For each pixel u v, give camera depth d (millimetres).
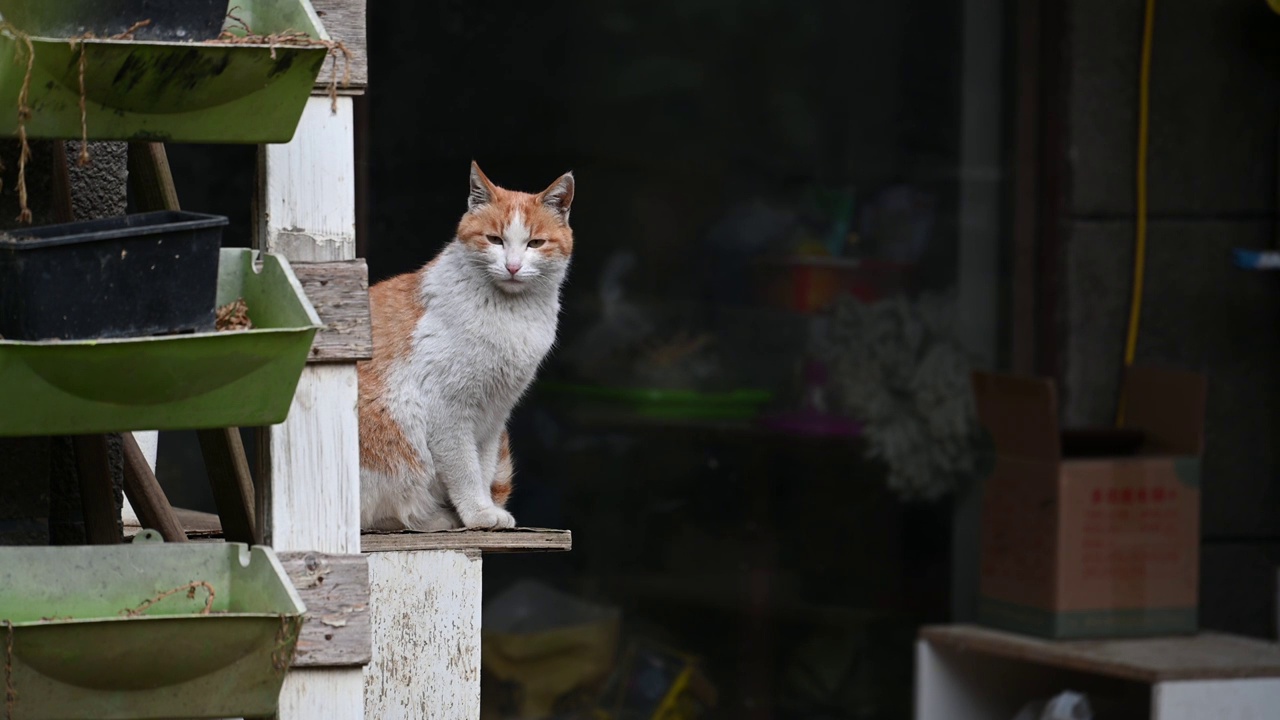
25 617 2029
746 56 6180
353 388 2205
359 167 5227
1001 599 4984
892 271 5922
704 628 5777
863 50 6012
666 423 5844
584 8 5836
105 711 1908
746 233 6066
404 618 2713
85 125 1880
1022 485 4852
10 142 2605
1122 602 4785
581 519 5707
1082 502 4723
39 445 2666
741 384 5934
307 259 2230
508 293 3416
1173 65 5535
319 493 2188
